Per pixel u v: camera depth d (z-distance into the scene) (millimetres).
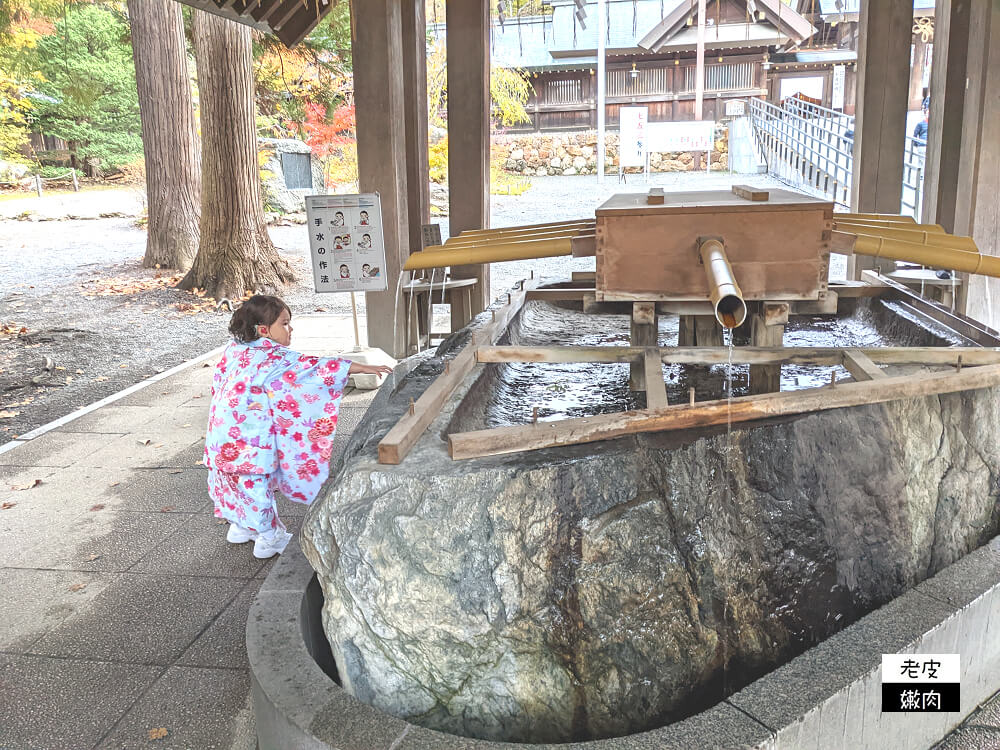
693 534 2354
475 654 2209
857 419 2688
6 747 2514
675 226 2721
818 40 22609
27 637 3117
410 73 6391
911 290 5430
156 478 4695
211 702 2715
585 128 25797
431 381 3123
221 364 3494
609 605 2227
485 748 1964
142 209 20812
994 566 2754
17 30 14594
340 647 2338
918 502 2887
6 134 23797
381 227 5836
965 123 5516
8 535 3996
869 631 2393
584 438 2342
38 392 6938
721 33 22328
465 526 2143
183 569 3629
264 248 11352
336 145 19078
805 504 2561
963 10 5660
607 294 2814
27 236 17266
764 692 2139
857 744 2256
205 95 10781
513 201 17797
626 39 24094
